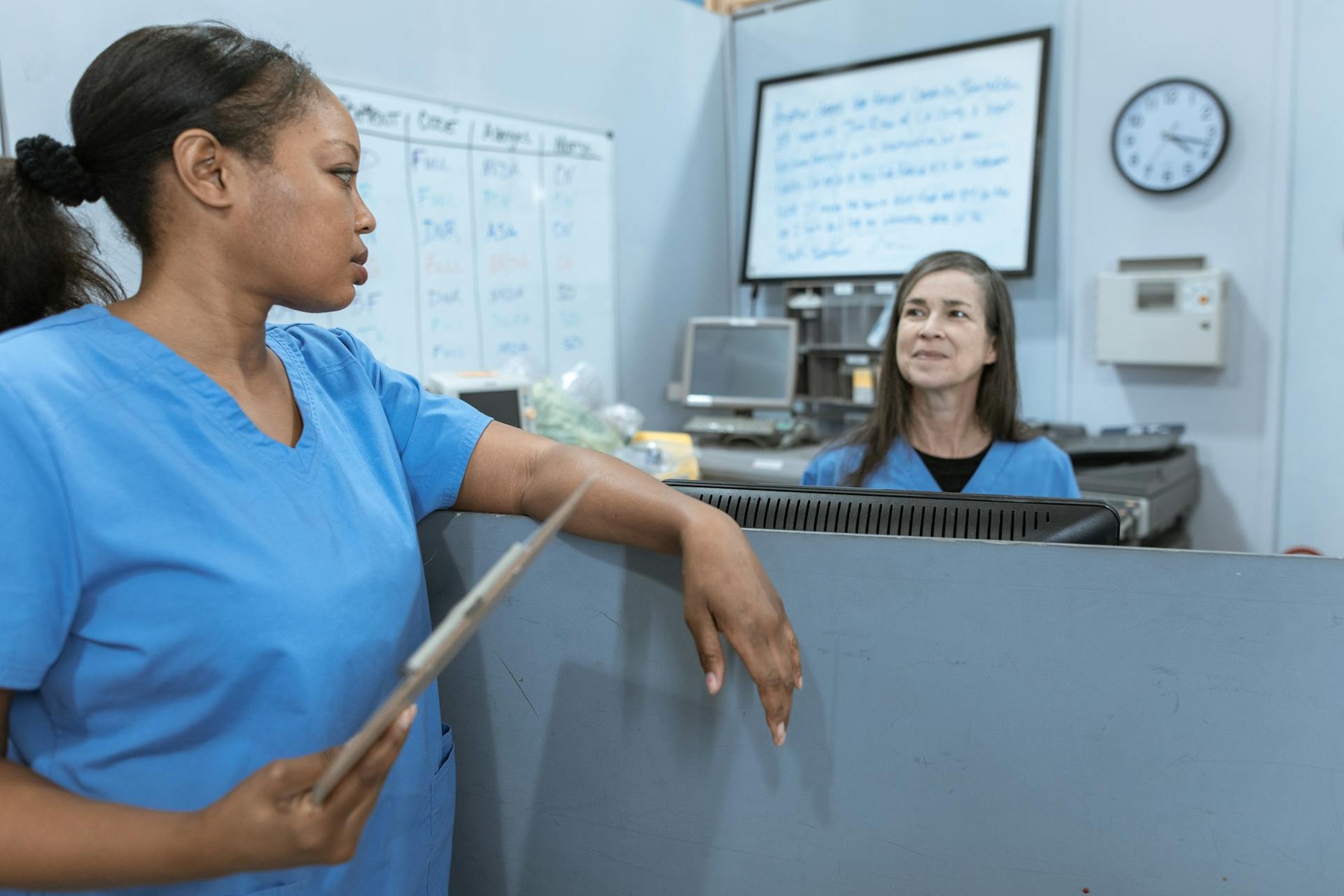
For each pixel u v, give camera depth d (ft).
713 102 11.11
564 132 9.21
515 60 8.65
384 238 7.69
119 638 1.98
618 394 10.20
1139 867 2.08
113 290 2.48
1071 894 2.14
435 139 7.98
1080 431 9.09
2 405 1.87
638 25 9.94
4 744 1.91
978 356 5.02
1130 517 7.39
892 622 2.16
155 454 2.05
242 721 2.09
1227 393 8.57
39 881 1.70
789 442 9.70
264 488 2.18
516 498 2.62
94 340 2.09
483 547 2.60
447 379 7.54
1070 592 2.04
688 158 10.84
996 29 9.34
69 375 2.01
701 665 2.20
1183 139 8.38
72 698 2.02
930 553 2.12
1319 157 7.88
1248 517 8.61
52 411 1.94
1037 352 9.56
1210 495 8.77
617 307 10.09
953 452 5.36
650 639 2.39
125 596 1.99
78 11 5.74
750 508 2.84
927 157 9.68
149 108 2.02
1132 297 8.65
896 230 9.93
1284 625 1.91
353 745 1.41
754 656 2.14
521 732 2.59
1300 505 8.35
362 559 2.29
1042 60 8.96
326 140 2.18
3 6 5.43
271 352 2.50
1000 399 5.26
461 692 2.64
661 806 2.45
